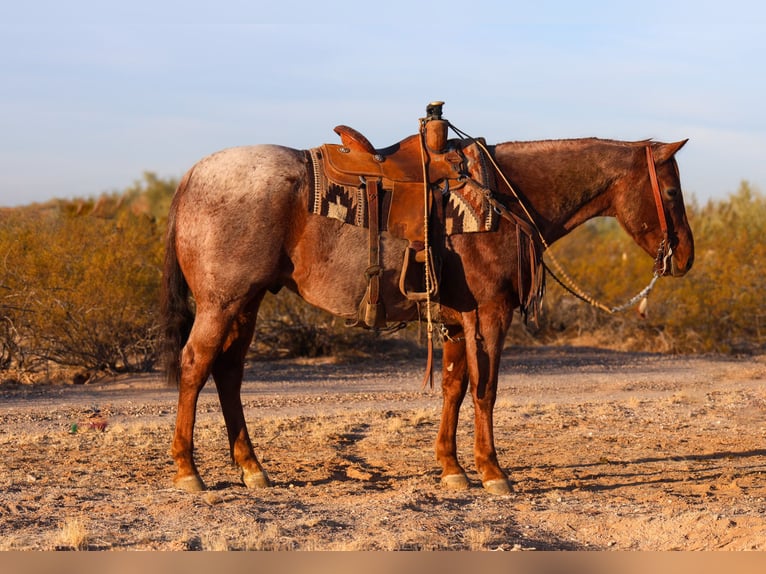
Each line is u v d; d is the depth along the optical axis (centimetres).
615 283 2250
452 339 734
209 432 1020
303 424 1105
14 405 1249
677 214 752
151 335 1642
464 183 703
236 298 689
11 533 577
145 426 1060
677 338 2166
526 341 2253
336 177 688
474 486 762
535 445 984
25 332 1600
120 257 1650
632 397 1378
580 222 762
